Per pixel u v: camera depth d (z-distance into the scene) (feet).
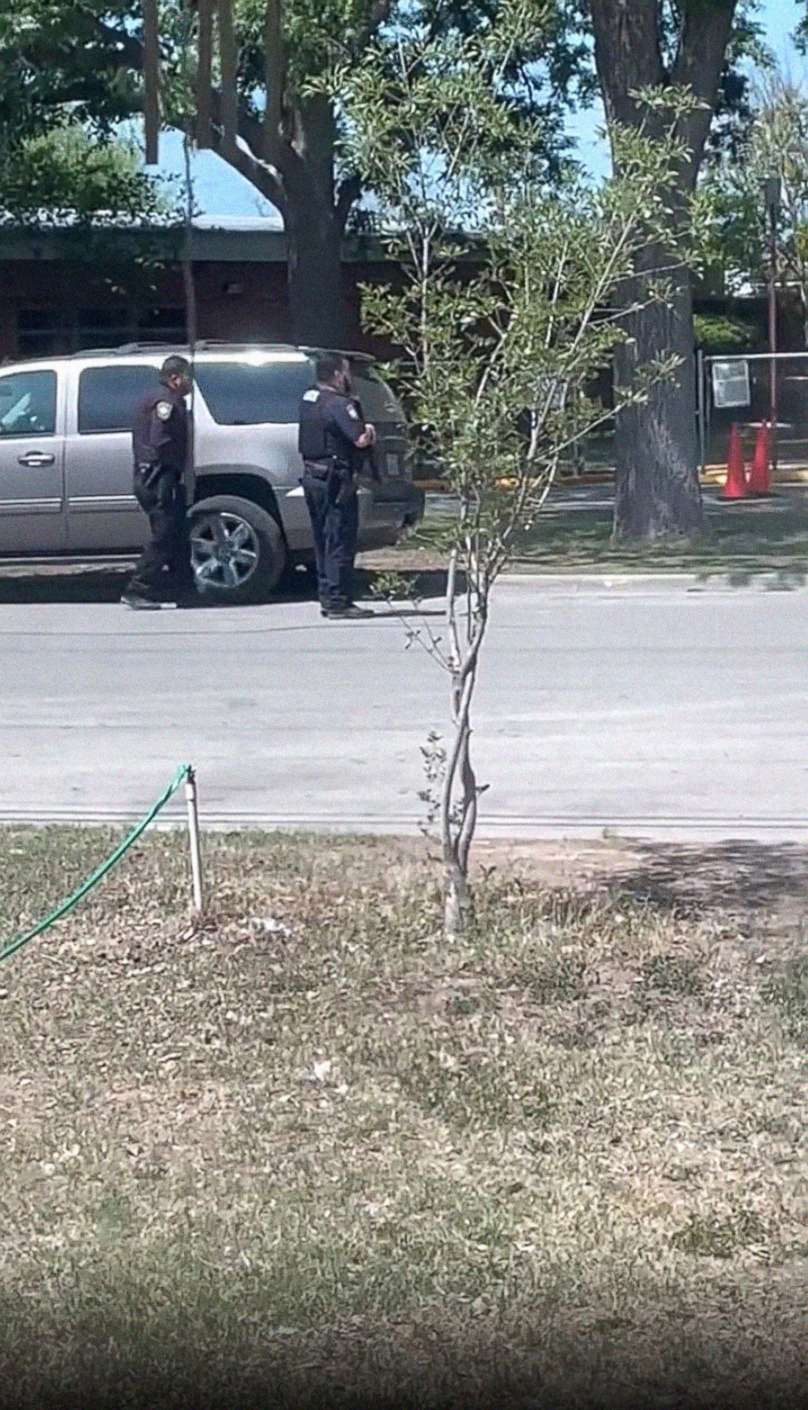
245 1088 19.08
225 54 63.10
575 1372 13.99
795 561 59.67
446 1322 14.71
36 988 21.63
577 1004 21.07
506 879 25.16
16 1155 17.69
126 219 98.89
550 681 41.24
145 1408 13.69
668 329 61.67
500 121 21.76
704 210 23.07
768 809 29.66
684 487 64.18
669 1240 15.96
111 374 54.54
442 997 21.31
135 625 50.62
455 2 57.36
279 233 107.04
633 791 30.99
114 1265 15.65
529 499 22.26
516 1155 17.65
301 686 41.11
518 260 21.54
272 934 23.15
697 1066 19.36
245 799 30.91
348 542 50.57
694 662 43.47
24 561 54.85
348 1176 17.15
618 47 59.26
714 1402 13.62
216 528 53.88
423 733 35.88
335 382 50.16
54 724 37.42
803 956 22.03
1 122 78.64
